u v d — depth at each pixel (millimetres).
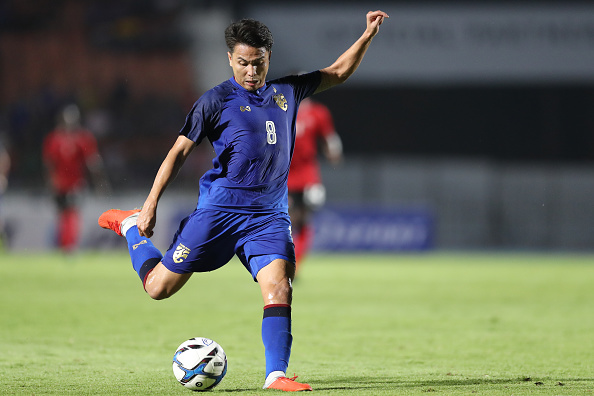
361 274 53938
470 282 48594
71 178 60031
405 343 24656
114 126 88500
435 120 87812
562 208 78938
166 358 21156
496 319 31250
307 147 44938
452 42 80750
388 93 87812
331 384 16719
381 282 48312
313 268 58844
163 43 90875
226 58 89875
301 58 81312
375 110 88125
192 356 15625
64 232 61000
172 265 16484
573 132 86812
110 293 40094
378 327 28656
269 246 16016
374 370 19172
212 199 16188
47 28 92125
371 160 87875
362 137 88562
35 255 68125
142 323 29156
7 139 85500
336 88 88000
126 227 18234
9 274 50250
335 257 70875
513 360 21094
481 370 19188
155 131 88938
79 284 44656
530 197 79000
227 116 16016
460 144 88000
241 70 15992
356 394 15016
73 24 91938
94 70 90750
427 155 88375
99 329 27406
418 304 36750
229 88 16234
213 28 89750
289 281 15875
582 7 79625
